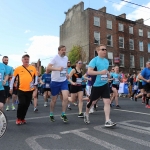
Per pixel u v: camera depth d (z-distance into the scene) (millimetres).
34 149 3447
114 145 3602
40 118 6344
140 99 14094
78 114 7148
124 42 34719
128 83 16656
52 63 5422
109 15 33250
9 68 7164
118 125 5203
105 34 32500
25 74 5379
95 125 5230
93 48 30984
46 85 9797
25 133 4500
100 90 5004
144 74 9039
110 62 32656
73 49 31312
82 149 3408
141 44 37281
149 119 6047
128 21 35562
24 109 5445
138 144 3650
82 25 32344
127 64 34719
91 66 4930
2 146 3637
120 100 13219
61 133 4453
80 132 4516
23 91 5352
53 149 3424
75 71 6824
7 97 8062
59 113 7375
